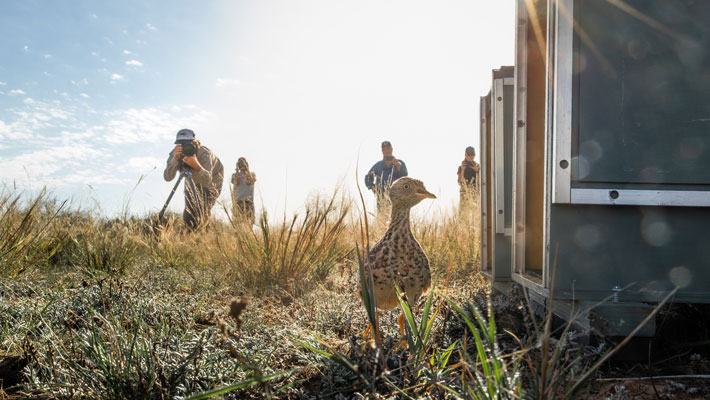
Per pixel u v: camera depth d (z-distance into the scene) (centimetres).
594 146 301
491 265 521
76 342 291
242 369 261
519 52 399
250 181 927
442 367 248
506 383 197
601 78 302
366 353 273
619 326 292
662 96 301
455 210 786
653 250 304
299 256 568
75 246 620
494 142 481
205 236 704
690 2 302
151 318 352
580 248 307
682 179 299
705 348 319
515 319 375
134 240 667
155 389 239
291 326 360
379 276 336
